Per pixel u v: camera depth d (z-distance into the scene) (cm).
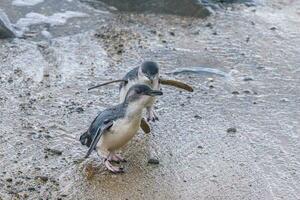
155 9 1417
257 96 1059
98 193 778
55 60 1154
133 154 867
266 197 784
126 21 1364
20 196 766
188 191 788
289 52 1239
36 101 1002
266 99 1050
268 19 1408
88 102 1009
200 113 990
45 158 850
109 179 807
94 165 836
